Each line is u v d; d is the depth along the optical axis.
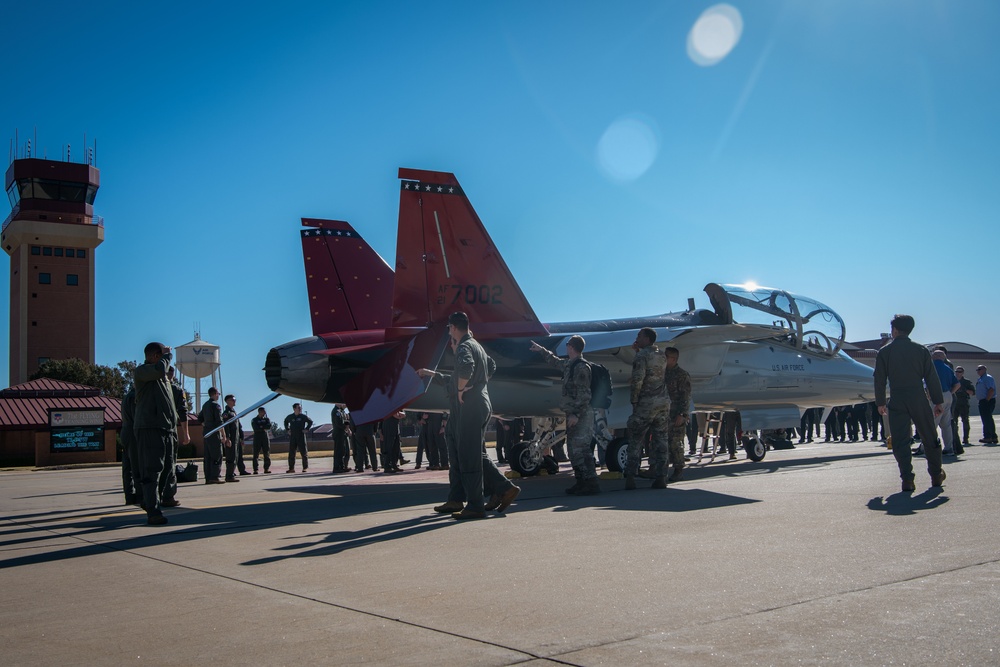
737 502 7.44
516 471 13.21
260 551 5.64
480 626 3.42
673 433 10.62
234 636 3.41
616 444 12.16
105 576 4.94
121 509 9.61
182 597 4.21
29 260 76.38
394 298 10.49
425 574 4.56
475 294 10.96
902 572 4.12
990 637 3.01
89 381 67.12
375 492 10.89
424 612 3.69
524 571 4.53
